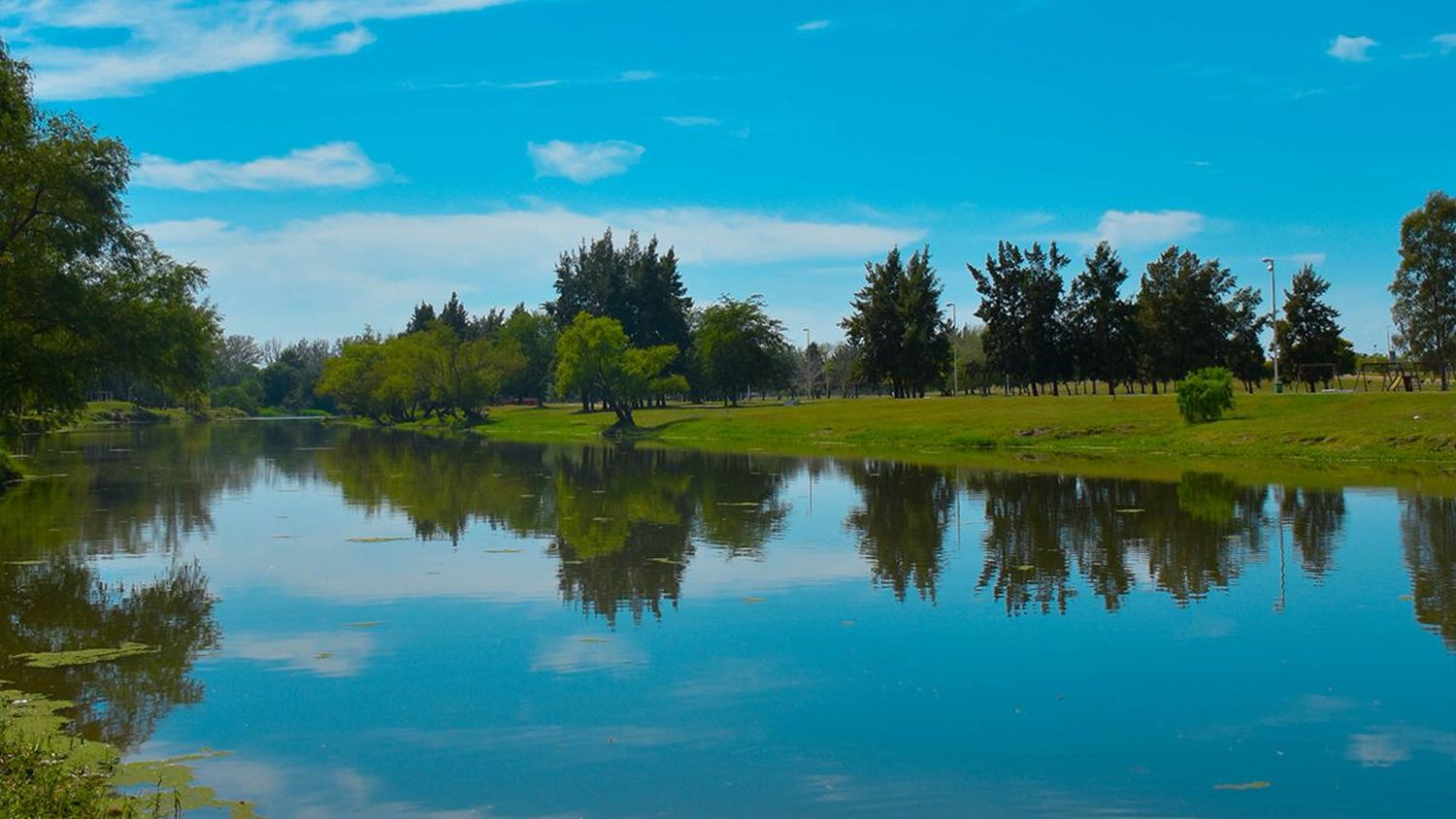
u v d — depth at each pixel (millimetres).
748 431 81500
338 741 12578
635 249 145625
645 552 25328
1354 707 13469
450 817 10508
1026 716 13250
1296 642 16453
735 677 14922
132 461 59531
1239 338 91500
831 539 27156
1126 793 10969
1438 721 12945
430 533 29062
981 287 98500
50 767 10977
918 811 10586
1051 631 17297
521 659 15969
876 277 110312
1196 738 12453
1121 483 39156
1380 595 19656
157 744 12484
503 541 27438
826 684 14594
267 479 46875
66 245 37844
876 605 19344
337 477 47875
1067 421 63625
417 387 121688
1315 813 10453
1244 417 56688
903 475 45344
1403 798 10773
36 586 21641
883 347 108062
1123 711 13406
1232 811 10508
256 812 10539
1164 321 89812
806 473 47531
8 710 13594
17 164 36438
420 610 19219
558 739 12609
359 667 15656
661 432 89438
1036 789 11094
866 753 12109
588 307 144875
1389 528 27281
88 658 16172
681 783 11320
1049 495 35938
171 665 15773
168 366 42750
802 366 169000
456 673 15227
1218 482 38656
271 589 21234
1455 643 16328
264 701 14070
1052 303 95500
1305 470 42812
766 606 19344
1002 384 138000
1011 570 22531
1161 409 62812
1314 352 88812
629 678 14961
